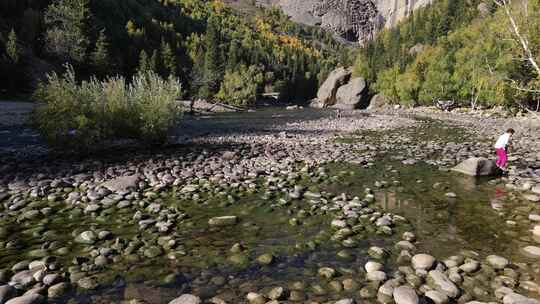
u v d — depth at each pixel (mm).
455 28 128750
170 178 12195
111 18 118625
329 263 6051
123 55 100000
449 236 7254
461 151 18484
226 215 8516
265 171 13555
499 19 14758
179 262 6059
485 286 5266
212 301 4855
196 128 34375
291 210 8914
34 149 19094
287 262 6094
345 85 108688
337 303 4652
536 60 13812
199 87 103188
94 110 16750
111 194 10289
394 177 12711
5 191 10656
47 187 11000
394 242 6930
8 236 7180
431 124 37500
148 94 18797
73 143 16344
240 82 104875
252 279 5500
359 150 19250
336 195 10344
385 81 101500
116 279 5469
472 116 52312
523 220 8180
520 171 13430
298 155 17359
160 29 135375
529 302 4547
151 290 5160
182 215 8375
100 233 7066
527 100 47969
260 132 30016
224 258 6234
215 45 125125
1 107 45125
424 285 5203
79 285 5250
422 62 88625
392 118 48375
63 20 85812
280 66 163875
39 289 5082
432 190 10906
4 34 74375
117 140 22266
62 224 7871
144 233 7359
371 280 5410
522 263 5984
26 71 67875
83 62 80250
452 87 70188
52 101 15883
